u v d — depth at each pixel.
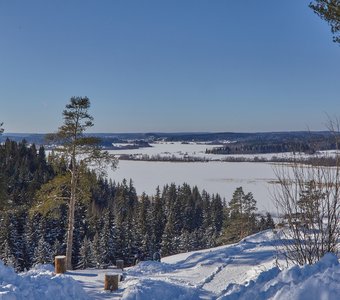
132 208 62.09
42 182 54.72
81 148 17.45
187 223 60.50
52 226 44.81
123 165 192.88
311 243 6.56
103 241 42.41
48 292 6.68
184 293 7.40
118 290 8.00
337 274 4.42
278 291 4.51
